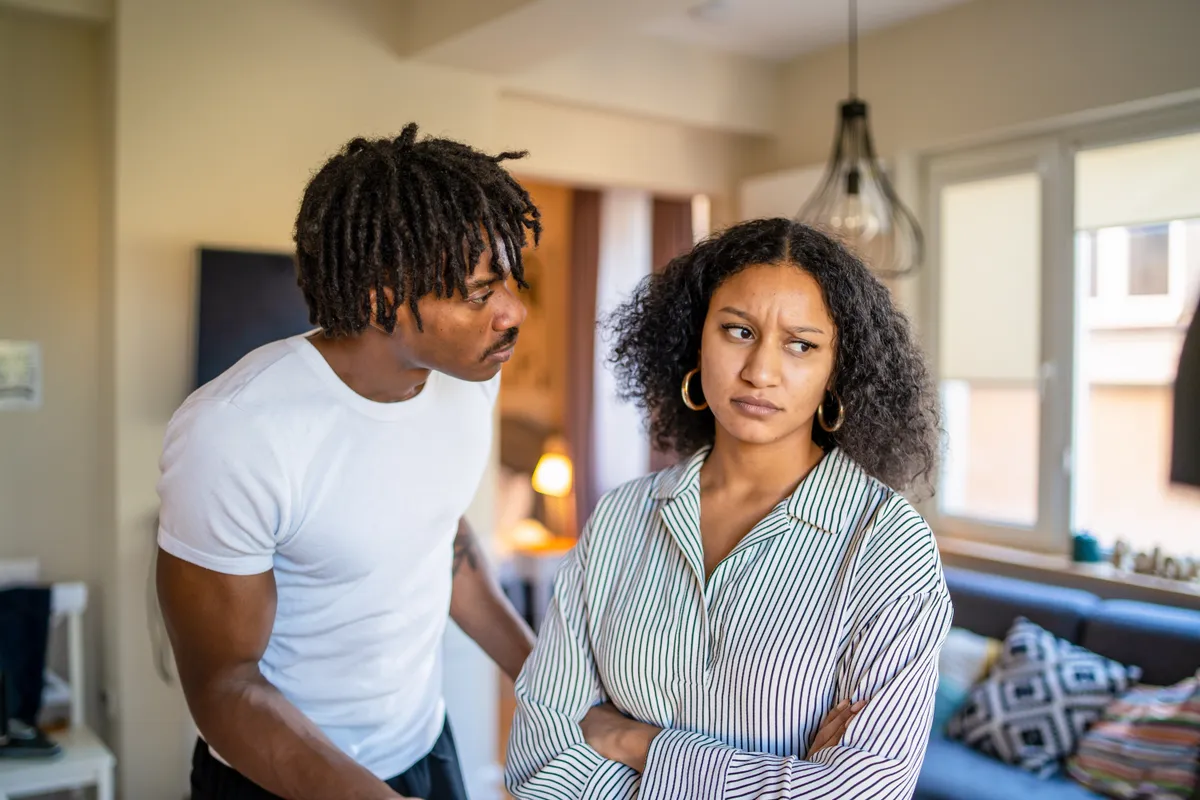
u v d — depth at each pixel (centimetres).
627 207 531
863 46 396
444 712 152
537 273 580
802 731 103
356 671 130
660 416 131
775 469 111
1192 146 311
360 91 318
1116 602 294
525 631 155
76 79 306
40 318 303
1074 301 347
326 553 122
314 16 309
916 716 97
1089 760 254
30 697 260
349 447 120
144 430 288
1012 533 367
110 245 291
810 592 104
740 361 107
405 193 108
